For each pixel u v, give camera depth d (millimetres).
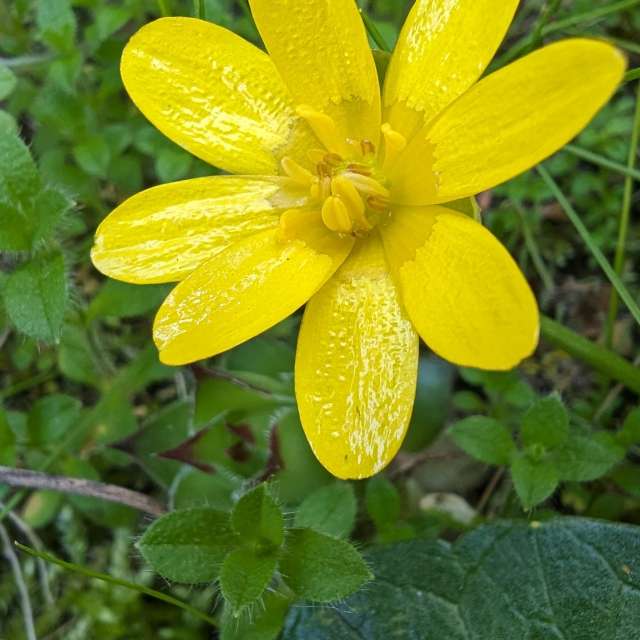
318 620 70
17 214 70
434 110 59
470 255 54
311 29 62
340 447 56
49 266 70
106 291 81
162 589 87
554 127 50
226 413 71
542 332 77
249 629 66
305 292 59
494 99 53
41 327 69
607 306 94
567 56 48
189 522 62
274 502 60
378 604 70
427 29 60
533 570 69
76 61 88
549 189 92
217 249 62
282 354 80
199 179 63
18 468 82
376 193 60
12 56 98
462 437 72
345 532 69
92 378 90
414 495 82
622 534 68
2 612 89
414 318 55
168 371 86
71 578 89
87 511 85
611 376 77
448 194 56
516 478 69
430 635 69
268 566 60
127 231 62
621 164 91
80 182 93
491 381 79
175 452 71
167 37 63
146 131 89
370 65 61
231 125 64
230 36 63
